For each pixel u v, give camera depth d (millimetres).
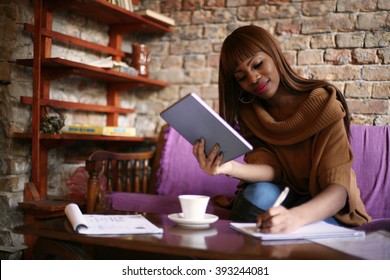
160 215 1311
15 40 2061
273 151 1529
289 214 1024
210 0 2594
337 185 1211
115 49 2559
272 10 2441
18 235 2039
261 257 837
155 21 2566
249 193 1345
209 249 877
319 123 1348
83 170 2281
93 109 2410
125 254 1271
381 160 1902
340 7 2289
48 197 2178
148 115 2768
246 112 1594
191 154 2232
